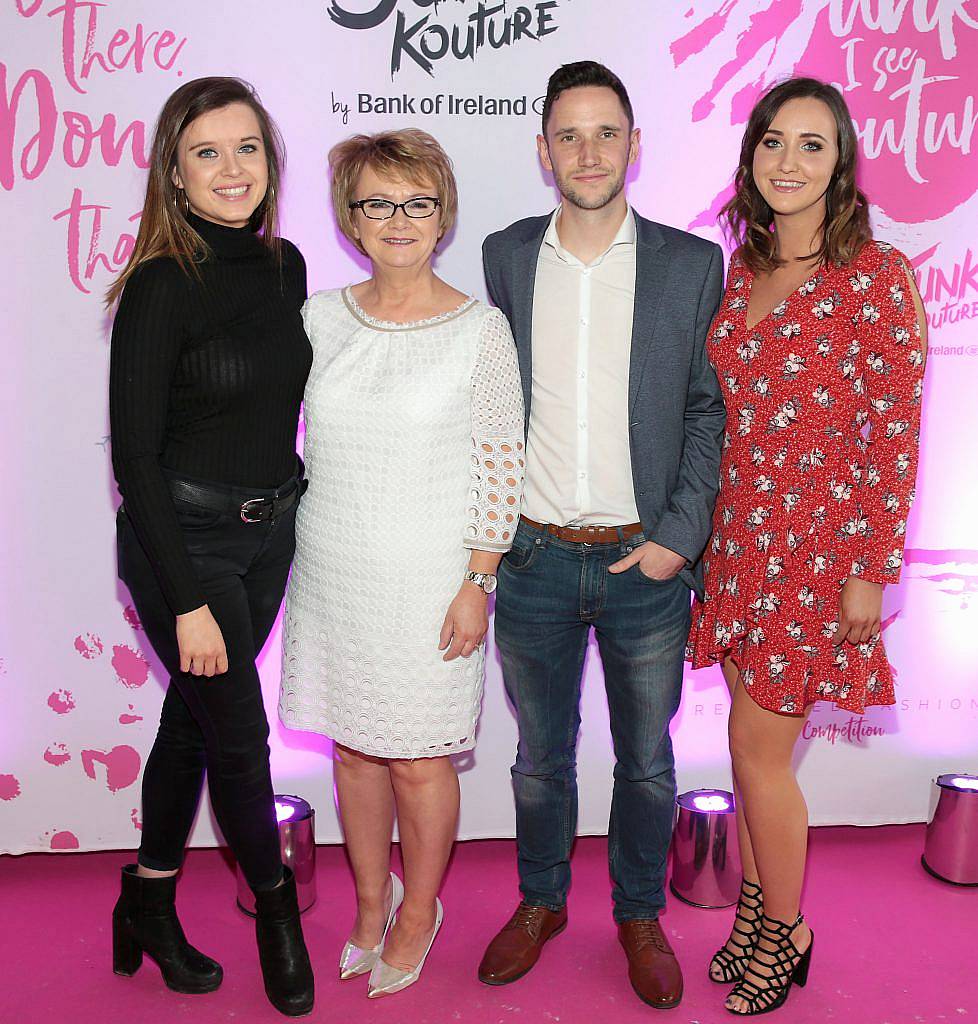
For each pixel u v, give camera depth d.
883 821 2.80
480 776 2.71
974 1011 2.08
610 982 2.19
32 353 2.43
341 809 2.21
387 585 1.96
